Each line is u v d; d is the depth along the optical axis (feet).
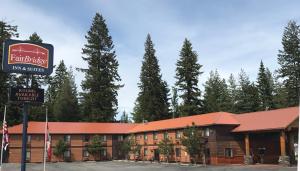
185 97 269.64
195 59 271.90
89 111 290.97
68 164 198.08
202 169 138.62
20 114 255.29
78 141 232.12
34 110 286.05
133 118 349.41
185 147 179.83
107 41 302.45
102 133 237.04
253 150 170.81
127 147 227.61
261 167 135.23
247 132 162.50
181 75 272.31
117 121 299.17
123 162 210.59
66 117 299.79
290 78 249.96
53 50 78.84
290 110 156.15
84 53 301.43
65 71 344.90
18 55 75.87
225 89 323.37
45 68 77.77
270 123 152.66
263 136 166.40
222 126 169.78
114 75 300.61
